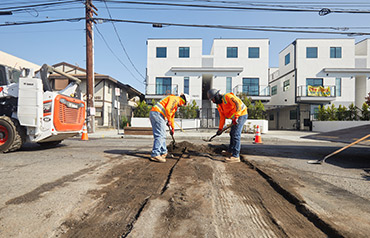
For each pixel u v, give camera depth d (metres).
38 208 1.75
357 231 1.41
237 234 1.41
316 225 1.57
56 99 4.73
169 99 3.76
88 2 10.65
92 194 2.09
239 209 1.81
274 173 2.96
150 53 21.38
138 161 3.71
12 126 4.51
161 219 1.58
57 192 2.12
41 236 1.35
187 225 1.50
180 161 3.72
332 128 16.19
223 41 21.19
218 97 4.01
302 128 21.69
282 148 6.12
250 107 16.09
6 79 4.97
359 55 21.34
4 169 3.07
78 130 5.63
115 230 1.44
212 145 6.17
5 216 1.60
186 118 15.63
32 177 2.65
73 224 1.51
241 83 20.91
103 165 3.37
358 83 21.45
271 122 27.59
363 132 5.16
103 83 18.50
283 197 2.13
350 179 2.76
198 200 1.96
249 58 21.06
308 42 20.86
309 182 2.57
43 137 4.65
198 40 21.28
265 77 20.91
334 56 20.75
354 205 1.88
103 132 12.88
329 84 20.62
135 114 16.22
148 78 21.27
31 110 4.53
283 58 24.06
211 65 21.25
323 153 5.15
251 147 6.36
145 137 10.01
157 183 2.47
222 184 2.47
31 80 4.54
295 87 21.00
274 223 1.58
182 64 21.23
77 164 3.44
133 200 1.95
